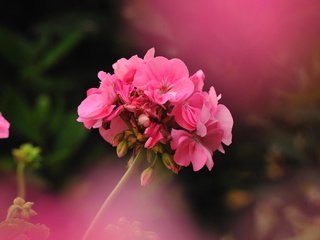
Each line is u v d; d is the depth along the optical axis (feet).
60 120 5.46
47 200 5.37
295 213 6.03
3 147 5.49
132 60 3.20
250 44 5.84
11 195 5.34
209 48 5.88
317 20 5.87
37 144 5.41
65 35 5.85
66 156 5.37
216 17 5.83
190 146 3.14
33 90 5.79
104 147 5.76
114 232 3.29
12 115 5.36
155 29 5.98
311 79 6.00
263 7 5.80
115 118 3.22
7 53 5.64
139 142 3.17
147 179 3.16
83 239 3.26
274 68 5.93
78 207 5.43
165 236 5.75
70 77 6.03
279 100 6.05
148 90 3.13
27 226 3.23
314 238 5.91
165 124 3.14
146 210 5.57
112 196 3.23
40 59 5.76
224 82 5.91
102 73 3.24
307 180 6.00
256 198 6.00
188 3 5.87
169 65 3.17
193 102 3.14
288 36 5.88
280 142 5.98
